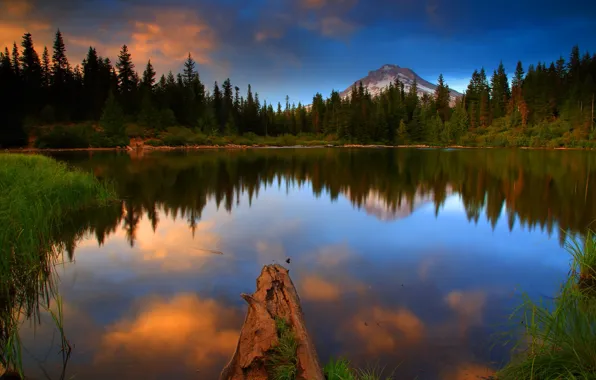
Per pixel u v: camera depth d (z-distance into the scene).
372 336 3.85
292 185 16.33
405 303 4.64
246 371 3.05
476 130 77.38
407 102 94.69
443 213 10.45
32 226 6.59
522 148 59.06
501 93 88.12
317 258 6.45
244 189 14.99
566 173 20.95
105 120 54.44
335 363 3.38
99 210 10.47
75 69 71.44
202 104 79.44
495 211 10.73
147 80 78.44
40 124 57.19
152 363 3.42
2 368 3.35
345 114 85.31
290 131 95.88
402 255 6.66
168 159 32.28
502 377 3.19
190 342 3.76
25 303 4.69
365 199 12.84
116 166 24.53
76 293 4.95
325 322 4.12
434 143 76.19
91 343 3.77
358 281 5.38
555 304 4.45
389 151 52.81
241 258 6.41
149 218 9.54
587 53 84.25
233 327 4.06
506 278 5.55
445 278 5.52
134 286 5.17
